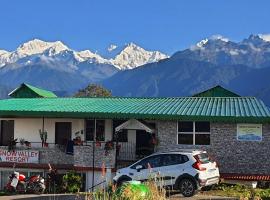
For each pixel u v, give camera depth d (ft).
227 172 88.74
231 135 89.56
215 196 73.56
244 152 88.63
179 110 94.38
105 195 46.93
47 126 106.73
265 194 74.02
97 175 93.76
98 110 96.48
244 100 105.81
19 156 101.76
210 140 90.68
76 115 95.96
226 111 92.02
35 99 119.85
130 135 100.53
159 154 74.43
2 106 106.22
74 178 90.63
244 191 77.66
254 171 87.86
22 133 108.68
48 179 90.74
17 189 88.99
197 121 90.94
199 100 107.65
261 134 88.07
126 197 46.91
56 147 100.83
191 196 71.82
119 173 75.97
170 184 72.74
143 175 73.92
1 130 110.52
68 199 76.38
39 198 79.56
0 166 102.32
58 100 115.96
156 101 108.17
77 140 96.32
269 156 87.45
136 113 92.12
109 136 102.32
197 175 71.51
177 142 92.68
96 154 94.17
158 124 93.86
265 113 88.74
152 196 46.09
